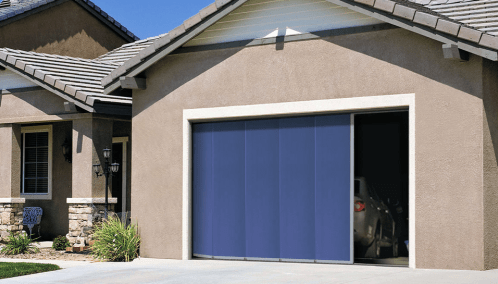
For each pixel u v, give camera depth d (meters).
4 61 16.50
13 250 15.09
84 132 15.71
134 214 13.92
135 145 13.95
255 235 12.56
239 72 12.66
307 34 11.89
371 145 11.52
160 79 13.66
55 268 12.08
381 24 11.12
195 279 10.23
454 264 10.39
